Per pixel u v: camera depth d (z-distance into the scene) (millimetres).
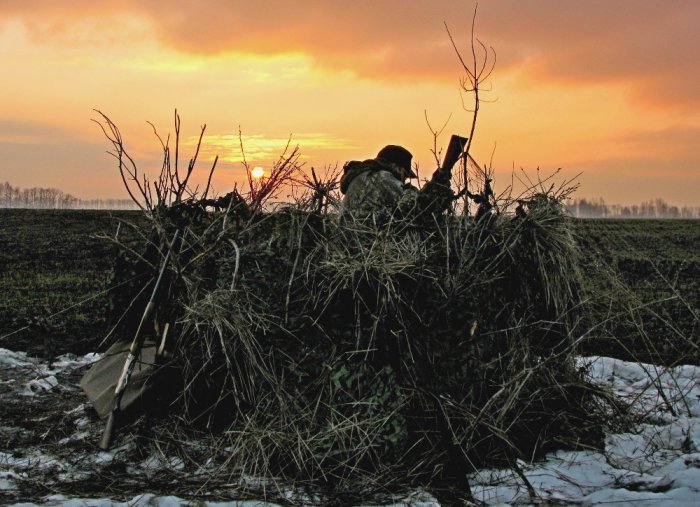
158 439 4922
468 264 5141
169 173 5551
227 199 5648
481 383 4984
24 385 6785
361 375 4762
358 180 5750
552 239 5559
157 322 5141
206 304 4926
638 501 3904
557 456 4934
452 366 4914
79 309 10680
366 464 4582
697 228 41281
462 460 4535
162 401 5078
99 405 5039
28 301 11547
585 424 5223
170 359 5004
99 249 21234
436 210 5383
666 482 4152
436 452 4645
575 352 5582
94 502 4016
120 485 4402
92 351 8141
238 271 5121
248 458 4609
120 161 5395
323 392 4770
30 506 3934
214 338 5004
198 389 5078
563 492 4344
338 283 4887
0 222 31297
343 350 4844
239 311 4898
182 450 4859
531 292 5492
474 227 5363
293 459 4508
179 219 5457
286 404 4723
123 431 5148
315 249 5141
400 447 4613
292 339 4902
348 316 4918
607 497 3998
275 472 4605
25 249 20938
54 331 9117
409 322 4824
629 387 6605
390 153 6016
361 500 4242
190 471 4648
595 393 5344
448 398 4742
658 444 5113
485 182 5574
